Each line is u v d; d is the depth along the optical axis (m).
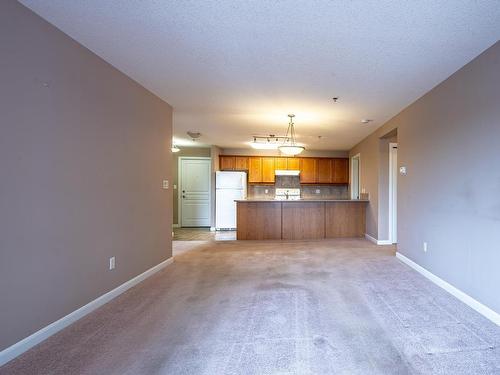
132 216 2.77
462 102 2.38
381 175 4.81
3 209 1.53
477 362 1.52
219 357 1.58
